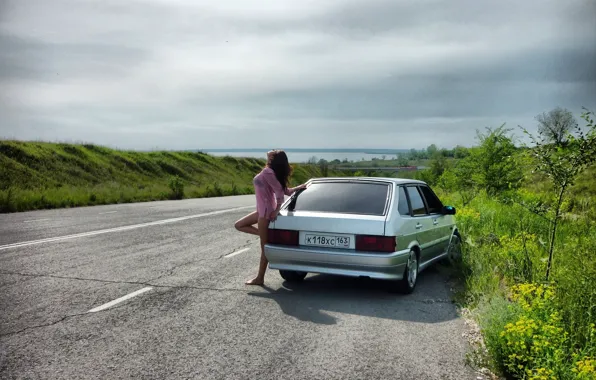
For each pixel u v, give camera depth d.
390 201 7.25
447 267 9.44
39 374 4.27
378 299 7.12
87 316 5.95
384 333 5.62
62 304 6.42
